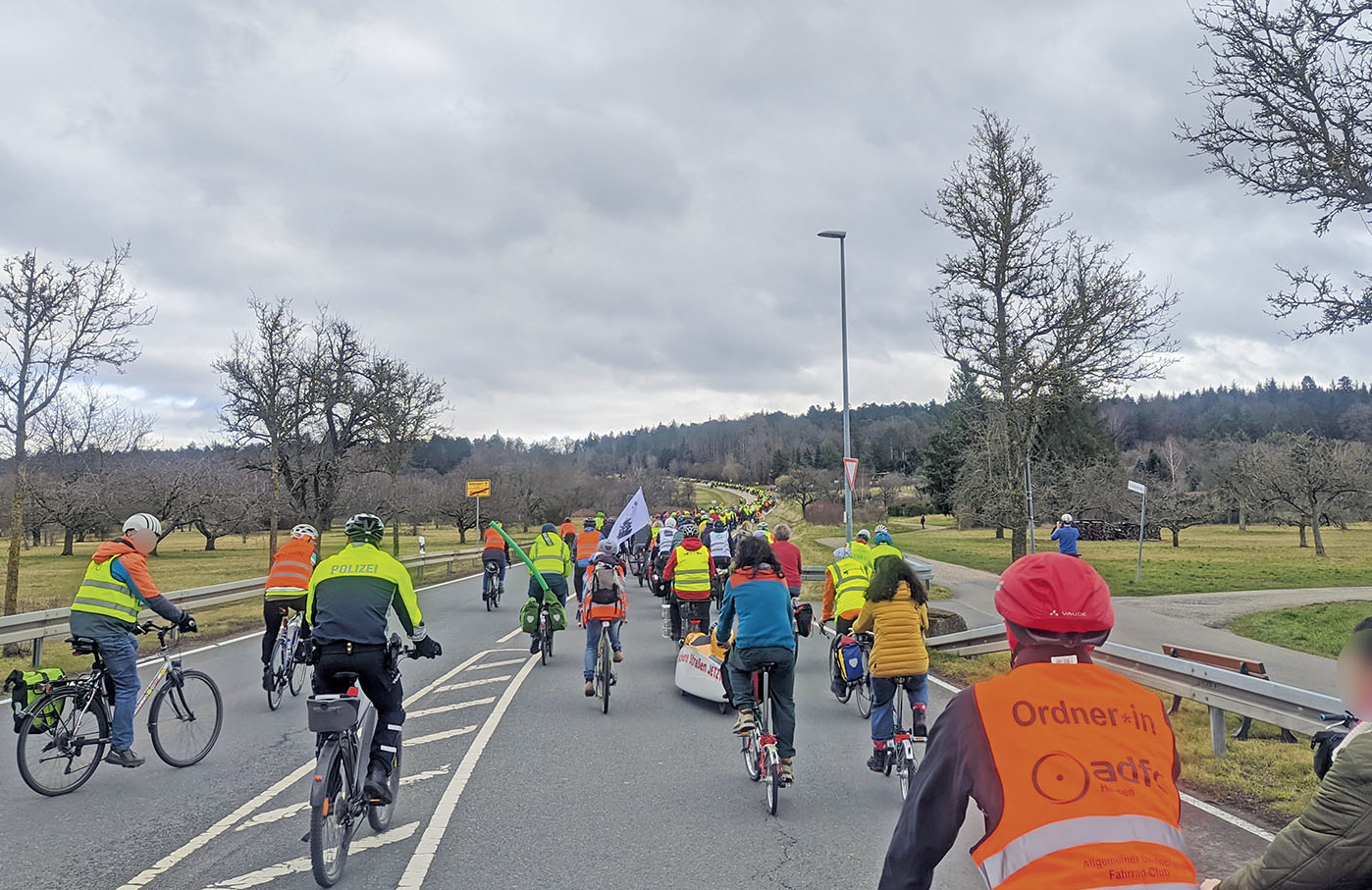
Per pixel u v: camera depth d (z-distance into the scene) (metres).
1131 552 39.16
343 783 5.10
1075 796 1.89
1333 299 12.04
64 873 5.05
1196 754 7.64
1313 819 2.21
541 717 9.16
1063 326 17.59
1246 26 11.80
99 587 6.79
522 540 56.50
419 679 11.39
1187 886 1.79
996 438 22.33
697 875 5.04
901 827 2.15
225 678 11.33
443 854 5.36
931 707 9.66
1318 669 12.07
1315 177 11.53
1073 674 2.09
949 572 28.22
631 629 16.33
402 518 51.16
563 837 5.67
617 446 197.75
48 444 25.91
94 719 6.80
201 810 6.23
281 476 24.50
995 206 18.61
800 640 15.61
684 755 7.71
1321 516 40.81
